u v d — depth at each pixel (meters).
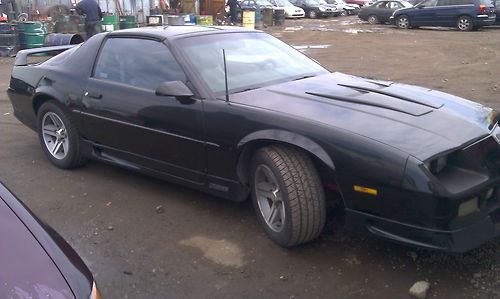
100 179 5.16
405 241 3.15
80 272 2.03
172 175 4.41
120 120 4.62
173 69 4.32
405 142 3.21
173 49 4.37
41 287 1.87
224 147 3.89
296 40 19.56
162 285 3.37
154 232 4.05
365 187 3.22
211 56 4.43
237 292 3.27
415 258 3.54
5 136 6.77
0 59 15.14
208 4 29.17
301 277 3.39
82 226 4.18
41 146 5.65
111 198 4.70
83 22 16.95
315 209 3.48
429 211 3.03
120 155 4.82
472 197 3.13
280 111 3.66
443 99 4.01
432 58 14.10
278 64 4.69
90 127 4.96
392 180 3.10
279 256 3.64
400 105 3.69
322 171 3.59
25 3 20.39
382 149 3.17
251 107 3.78
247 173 3.92
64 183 5.08
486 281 3.26
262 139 3.63
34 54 6.06
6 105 8.68
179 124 4.13
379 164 3.15
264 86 4.25
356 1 38.59
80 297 1.90
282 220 3.60
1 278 1.87
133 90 4.52
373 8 27.77
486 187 3.20
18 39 15.98
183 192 4.78
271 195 3.71
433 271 3.39
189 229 4.09
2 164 5.64
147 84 4.46
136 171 4.79
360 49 16.30
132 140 4.59
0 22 16.44
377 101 3.76
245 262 3.59
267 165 3.61
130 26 21.25
